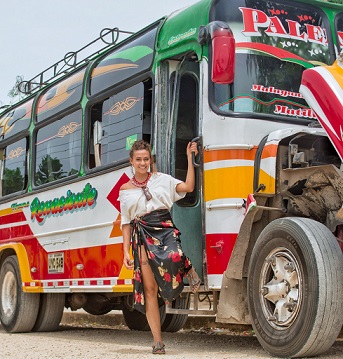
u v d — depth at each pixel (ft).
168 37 24.73
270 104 23.09
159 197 20.97
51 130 33.17
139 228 20.99
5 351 24.20
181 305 24.20
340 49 24.97
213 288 22.00
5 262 35.37
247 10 23.53
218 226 21.99
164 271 20.51
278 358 19.53
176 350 22.91
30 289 33.06
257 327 20.27
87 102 29.86
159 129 24.58
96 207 28.25
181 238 23.56
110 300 32.83
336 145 19.61
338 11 25.41
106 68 28.94
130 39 27.94
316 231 18.92
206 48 22.71
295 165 21.11
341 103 19.60
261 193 21.31
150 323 21.31
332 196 20.68
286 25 24.08
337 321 18.33
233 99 22.67
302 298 18.65
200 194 22.95
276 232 19.81
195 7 23.81
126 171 26.20
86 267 28.86
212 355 20.80
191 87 24.99
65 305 34.88
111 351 23.13
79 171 29.89
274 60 23.54
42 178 33.58
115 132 27.50
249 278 20.75
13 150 37.29
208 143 22.44
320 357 19.15
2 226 37.47
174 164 24.39
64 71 33.81
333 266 18.42
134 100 26.48
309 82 20.72
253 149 22.11
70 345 26.17
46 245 32.37
